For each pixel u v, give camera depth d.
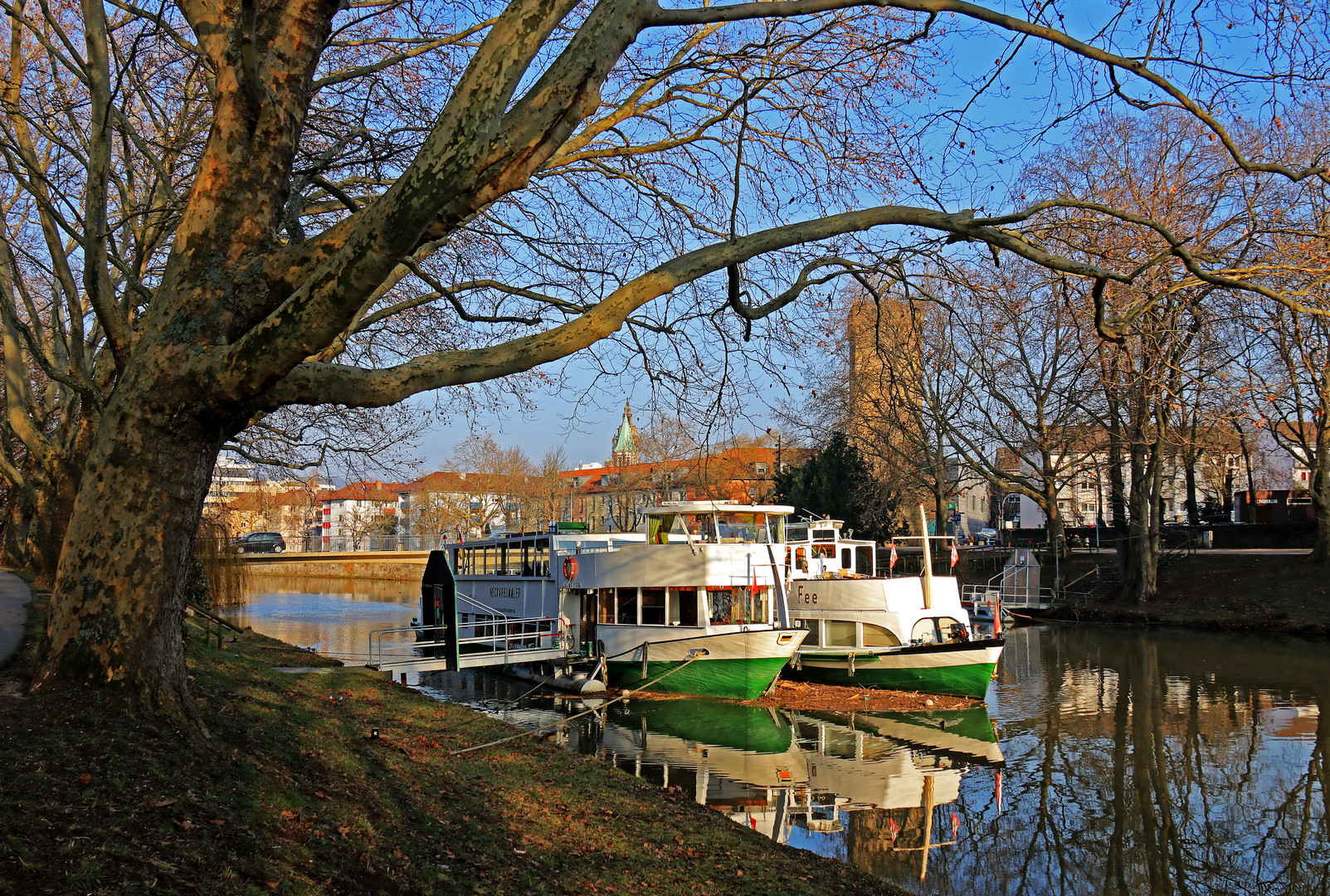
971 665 22.70
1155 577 41.91
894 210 8.32
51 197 14.52
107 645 6.95
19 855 4.68
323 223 16.91
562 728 19.83
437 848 7.15
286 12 7.50
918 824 13.57
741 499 26.70
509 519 87.19
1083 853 12.48
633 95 12.46
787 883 8.67
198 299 7.00
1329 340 22.94
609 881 7.72
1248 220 10.48
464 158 5.76
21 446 27.19
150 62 13.78
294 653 20.84
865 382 45.84
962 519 91.50
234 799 6.32
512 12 5.86
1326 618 34.41
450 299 11.87
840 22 10.81
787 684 24.83
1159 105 8.65
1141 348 10.91
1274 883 11.55
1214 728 19.83
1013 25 7.69
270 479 27.38
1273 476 72.69
